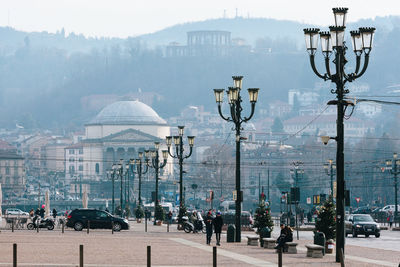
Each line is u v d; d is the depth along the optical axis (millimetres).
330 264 62938
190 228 118125
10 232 112312
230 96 89625
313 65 62906
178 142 133750
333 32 61625
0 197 144000
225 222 144125
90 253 70750
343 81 63406
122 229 123438
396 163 177875
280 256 51562
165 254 71188
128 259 64875
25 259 63250
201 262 63312
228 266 60156
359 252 79562
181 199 132750
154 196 159875
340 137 63812
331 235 76812
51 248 76125
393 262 66562
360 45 61906
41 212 146750
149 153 173875
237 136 89938
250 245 85438
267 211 92312
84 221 121250
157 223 158750
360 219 117688
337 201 64312
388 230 149375
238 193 90500
